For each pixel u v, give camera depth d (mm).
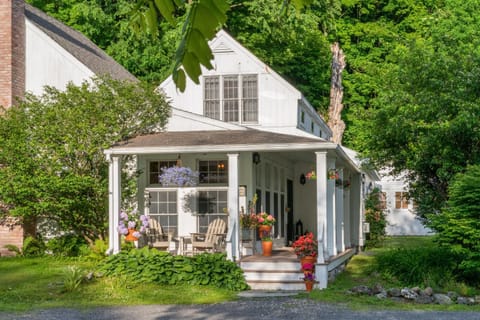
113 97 16641
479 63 17297
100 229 17141
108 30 29594
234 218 14539
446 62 17578
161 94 17266
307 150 14336
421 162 17719
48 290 13039
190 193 16750
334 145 14086
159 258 14094
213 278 13758
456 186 14109
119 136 16500
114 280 13680
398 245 25500
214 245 15359
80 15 28766
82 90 16828
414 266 14570
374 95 36344
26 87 18750
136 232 15023
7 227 17844
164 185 16750
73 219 17125
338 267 16594
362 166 20234
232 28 28406
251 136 15570
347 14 37938
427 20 30688
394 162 18953
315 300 12305
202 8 1990
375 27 36531
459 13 28641
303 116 22094
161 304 11883
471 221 13305
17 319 10453
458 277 14164
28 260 16672
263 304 11867
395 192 34312
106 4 29391
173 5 2145
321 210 14117
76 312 11109
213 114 20750
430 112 17281
